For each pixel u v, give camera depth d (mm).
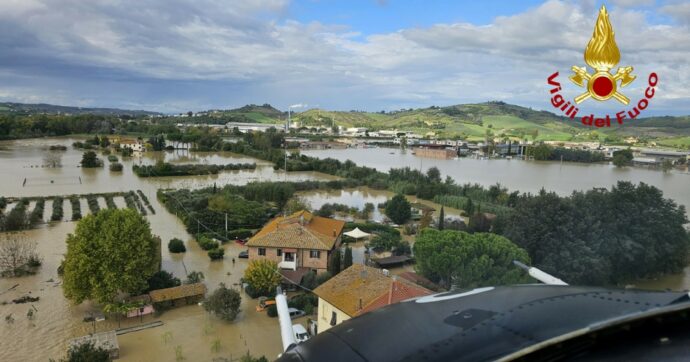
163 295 44594
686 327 4160
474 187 112500
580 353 4000
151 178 127500
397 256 61438
